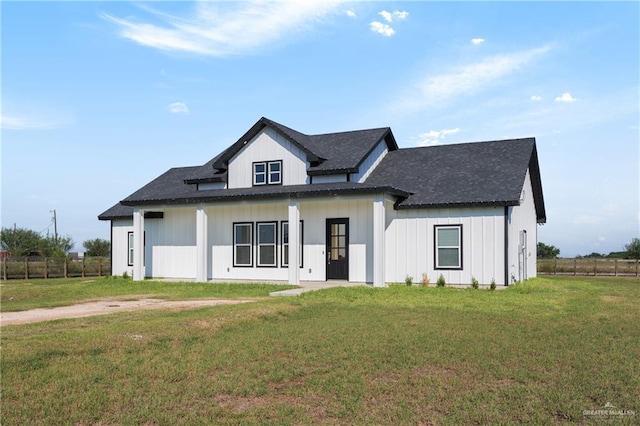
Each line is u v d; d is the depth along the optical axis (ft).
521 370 25.11
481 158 72.38
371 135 77.92
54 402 20.42
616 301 51.96
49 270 108.88
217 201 69.36
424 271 64.28
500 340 31.35
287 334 32.81
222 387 22.43
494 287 57.36
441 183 67.46
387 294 52.95
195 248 78.07
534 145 74.02
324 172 69.15
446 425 18.58
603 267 111.04
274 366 25.61
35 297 58.70
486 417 19.26
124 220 88.33
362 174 71.92
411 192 66.85
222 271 75.15
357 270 66.95
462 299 49.44
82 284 73.10
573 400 21.03
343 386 22.65
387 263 66.39
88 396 21.07
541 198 87.15
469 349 29.01
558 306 46.42
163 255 80.59
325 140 80.18
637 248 143.54
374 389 22.44
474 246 61.72
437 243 63.82
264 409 20.10
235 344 29.96
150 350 28.37
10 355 25.94
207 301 50.03
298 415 19.53
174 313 40.45
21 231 161.99
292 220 64.13
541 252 160.15
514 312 42.22
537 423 18.79
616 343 30.89
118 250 88.89
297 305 44.75
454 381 23.39
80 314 41.60
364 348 29.12
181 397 21.31
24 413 19.33
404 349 28.99
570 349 29.27
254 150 75.25
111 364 25.43
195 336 31.73
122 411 19.83
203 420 18.94
